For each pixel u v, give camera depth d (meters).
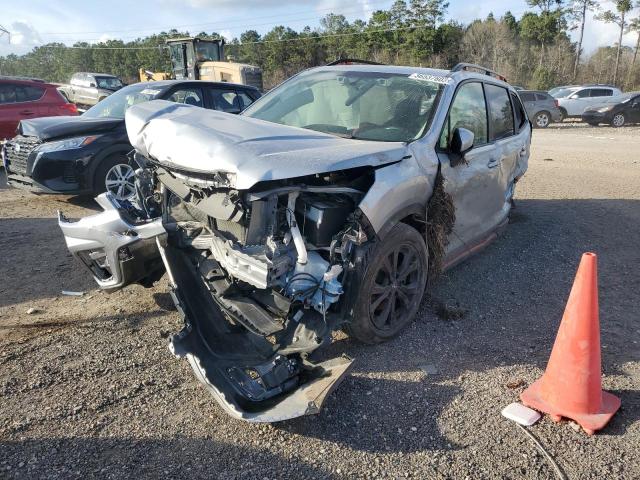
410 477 2.65
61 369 3.46
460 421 3.07
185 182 3.26
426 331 4.12
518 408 3.17
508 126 5.79
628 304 4.78
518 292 5.00
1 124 11.15
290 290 3.11
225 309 3.40
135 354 3.68
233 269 3.15
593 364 3.04
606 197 9.10
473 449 2.85
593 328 3.03
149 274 4.05
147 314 4.27
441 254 4.21
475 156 4.71
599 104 24.27
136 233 3.63
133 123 3.69
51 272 5.16
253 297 3.44
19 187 7.70
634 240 6.72
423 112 4.25
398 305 4.00
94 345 3.78
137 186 4.00
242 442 2.85
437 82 4.53
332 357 3.67
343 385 3.36
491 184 5.10
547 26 60.75
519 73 54.34
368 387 3.35
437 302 4.61
